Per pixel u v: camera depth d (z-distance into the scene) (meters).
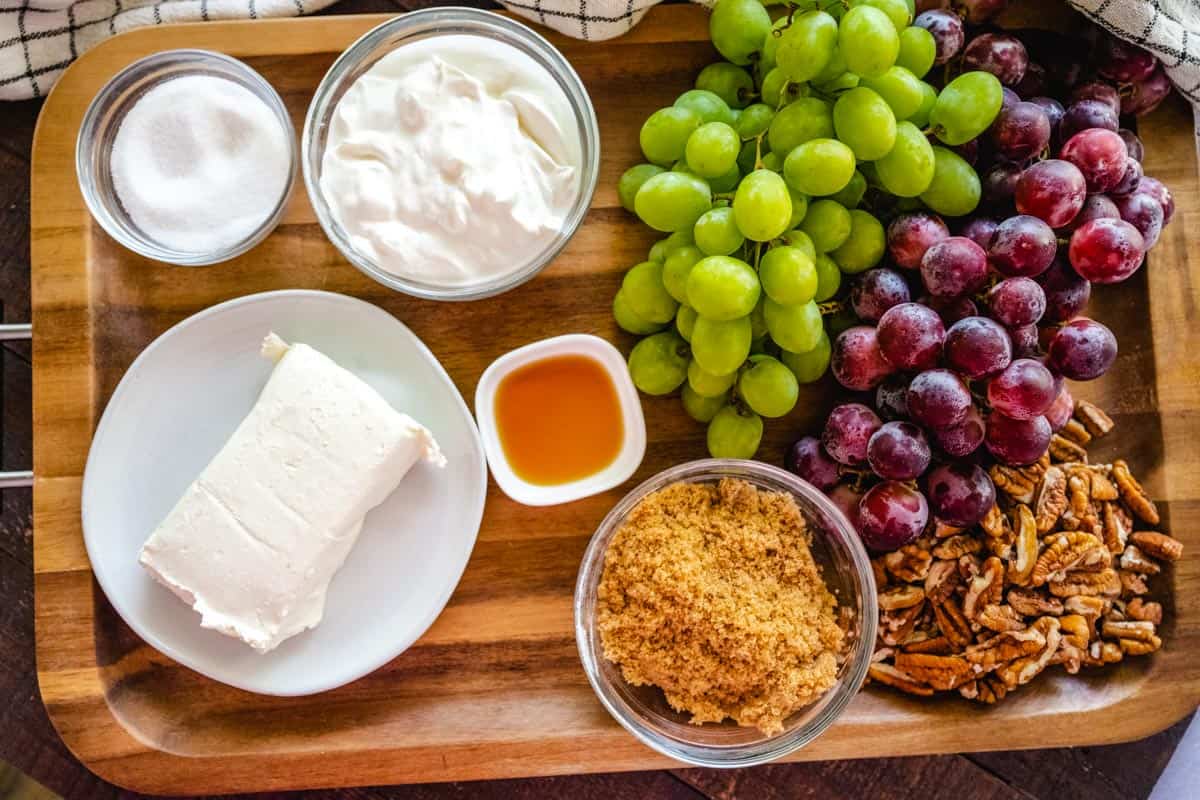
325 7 0.63
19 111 0.64
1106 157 0.56
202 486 0.58
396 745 0.61
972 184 0.57
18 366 0.65
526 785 0.64
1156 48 0.59
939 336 0.55
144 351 0.60
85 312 0.61
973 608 0.61
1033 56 0.62
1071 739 0.61
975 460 0.61
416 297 0.62
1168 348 0.62
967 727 0.61
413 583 0.61
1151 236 0.59
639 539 0.59
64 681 0.61
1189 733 0.64
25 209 0.64
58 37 0.63
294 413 0.58
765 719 0.59
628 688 0.61
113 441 0.61
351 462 0.58
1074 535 0.61
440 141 0.58
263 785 0.61
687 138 0.58
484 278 0.59
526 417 0.62
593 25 0.60
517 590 0.62
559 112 0.60
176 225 0.60
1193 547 0.62
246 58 0.62
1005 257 0.56
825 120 0.55
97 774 0.61
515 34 0.60
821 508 0.60
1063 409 0.60
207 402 0.62
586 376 0.62
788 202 0.53
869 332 0.58
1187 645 0.62
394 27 0.60
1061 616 0.61
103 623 0.61
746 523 0.60
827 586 0.61
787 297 0.54
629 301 0.59
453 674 0.62
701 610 0.58
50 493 0.61
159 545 0.58
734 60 0.59
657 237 0.62
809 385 0.62
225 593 0.58
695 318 0.57
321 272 0.62
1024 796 0.64
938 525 0.61
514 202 0.58
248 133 0.60
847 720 0.61
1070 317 0.59
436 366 0.60
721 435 0.59
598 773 0.64
